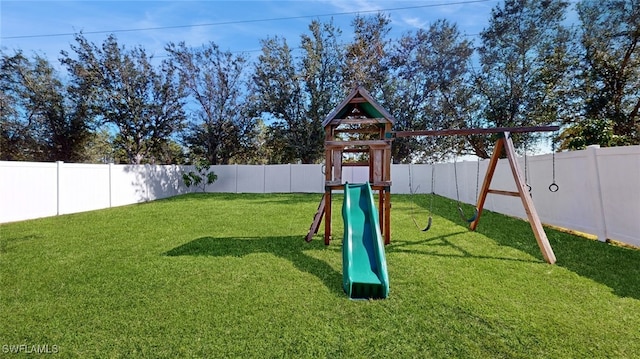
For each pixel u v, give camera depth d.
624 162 4.34
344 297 2.92
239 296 2.94
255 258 4.14
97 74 16.47
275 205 9.82
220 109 19.36
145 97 17.77
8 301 2.86
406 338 2.22
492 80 15.77
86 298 2.91
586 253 4.15
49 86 16.62
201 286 3.18
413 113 18.02
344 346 2.13
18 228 6.30
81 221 7.11
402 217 7.38
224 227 6.26
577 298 2.80
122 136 18.09
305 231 5.88
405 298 2.87
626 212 4.32
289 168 15.48
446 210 8.52
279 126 19.56
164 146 19.81
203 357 2.03
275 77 18.56
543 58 13.75
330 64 18.84
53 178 8.16
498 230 5.77
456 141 17.30
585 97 12.08
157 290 3.09
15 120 15.86
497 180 8.07
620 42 11.20
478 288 3.06
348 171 14.92
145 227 6.31
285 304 2.77
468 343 2.14
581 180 5.12
